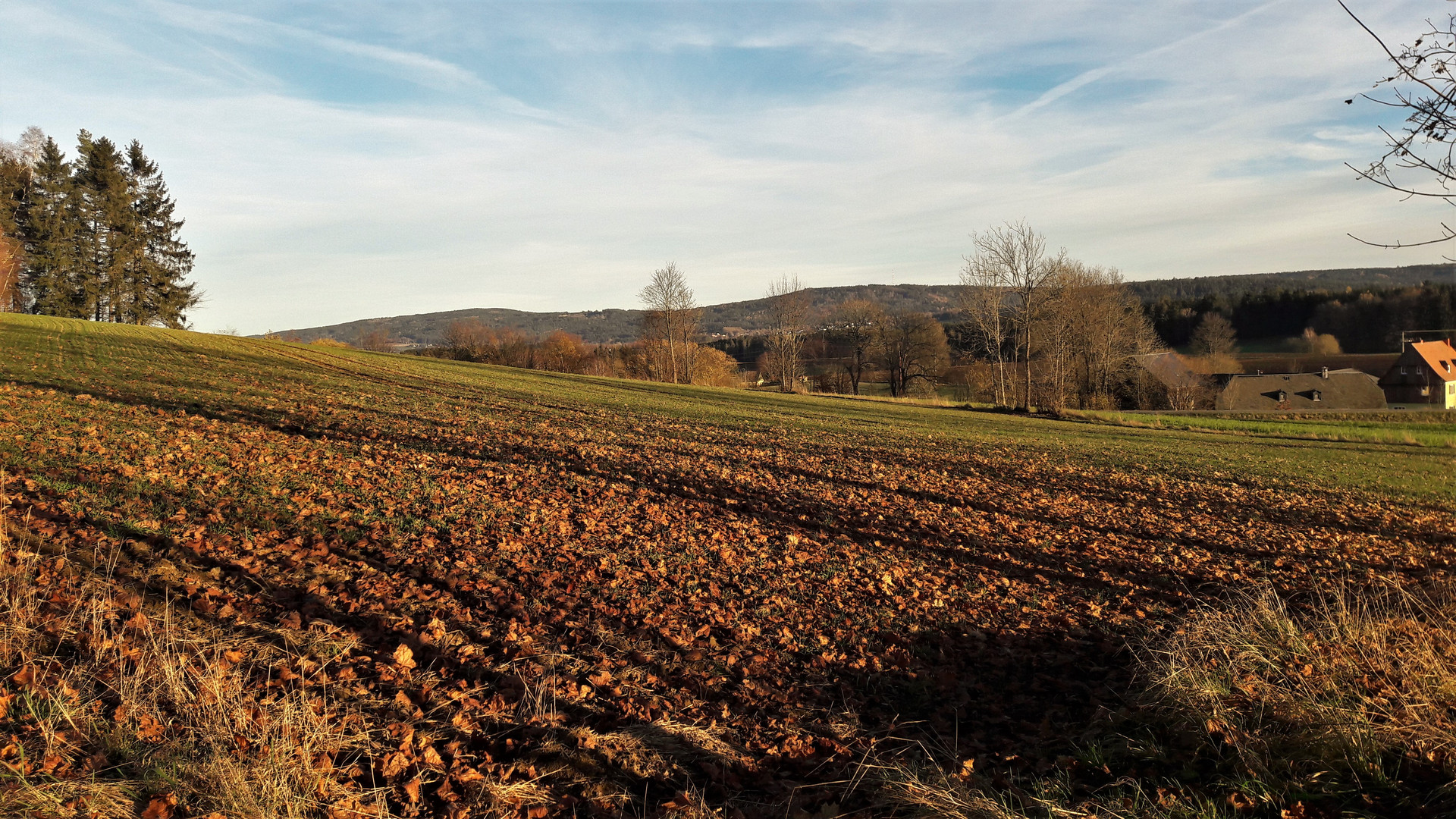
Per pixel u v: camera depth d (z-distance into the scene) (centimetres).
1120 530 1229
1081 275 5881
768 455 1839
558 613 707
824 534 1084
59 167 5666
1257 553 1111
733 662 648
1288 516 1422
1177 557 1059
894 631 741
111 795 377
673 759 499
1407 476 2077
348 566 755
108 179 5903
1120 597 873
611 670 612
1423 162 374
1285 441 3158
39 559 648
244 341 4306
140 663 488
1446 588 757
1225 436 3319
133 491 894
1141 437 3108
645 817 436
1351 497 1659
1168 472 1969
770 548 993
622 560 883
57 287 5494
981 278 5344
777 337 7338
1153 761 490
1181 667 564
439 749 477
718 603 782
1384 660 562
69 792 370
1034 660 693
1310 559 1080
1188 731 511
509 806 429
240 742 432
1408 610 675
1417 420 4475
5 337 2844
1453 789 407
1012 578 934
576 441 1806
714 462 1659
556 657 617
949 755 515
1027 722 571
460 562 806
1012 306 5209
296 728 448
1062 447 2475
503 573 795
